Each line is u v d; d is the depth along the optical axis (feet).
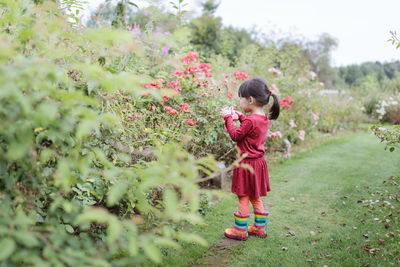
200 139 10.17
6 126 2.97
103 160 4.47
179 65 9.87
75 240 3.35
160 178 3.22
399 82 40.55
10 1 3.55
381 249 6.88
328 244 7.30
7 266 2.83
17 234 2.56
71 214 4.26
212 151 11.60
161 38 5.91
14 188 3.68
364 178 12.75
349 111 30.53
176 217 3.41
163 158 3.99
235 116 8.27
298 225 8.56
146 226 5.43
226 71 18.62
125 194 5.04
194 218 3.22
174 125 8.64
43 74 3.10
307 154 18.06
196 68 10.70
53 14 4.90
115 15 7.24
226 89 12.72
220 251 7.09
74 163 4.09
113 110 5.82
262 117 7.74
